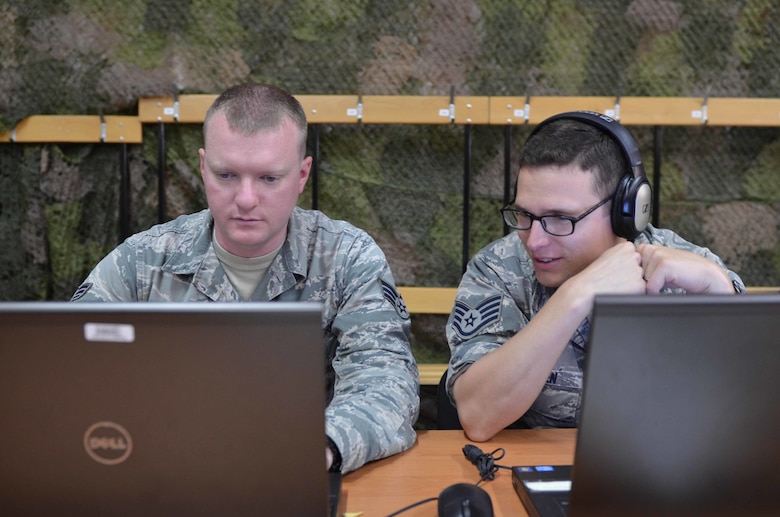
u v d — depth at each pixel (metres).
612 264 1.15
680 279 1.12
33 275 2.34
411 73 2.34
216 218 1.31
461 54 2.33
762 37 2.34
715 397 0.73
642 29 2.33
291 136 1.26
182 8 2.27
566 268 1.25
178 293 1.47
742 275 2.45
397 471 1.07
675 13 2.32
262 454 0.73
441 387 1.45
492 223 2.43
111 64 2.26
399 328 1.38
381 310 1.40
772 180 2.42
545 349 1.15
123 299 1.46
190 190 2.38
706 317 0.71
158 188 2.35
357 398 1.15
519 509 0.95
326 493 0.75
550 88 2.35
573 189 1.19
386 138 2.38
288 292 1.47
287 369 0.70
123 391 0.71
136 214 2.37
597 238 1.22
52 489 0.74
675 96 2.36
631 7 2.32
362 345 1.34
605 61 2.34
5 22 2.21
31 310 0.68
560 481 0.98
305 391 0.71
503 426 1.19
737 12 2.32
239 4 2.28
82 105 2.27
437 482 1.04
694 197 2.43
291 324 0.69
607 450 0.74
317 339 0.70
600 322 0.70
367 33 2.32
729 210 2.43
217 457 0.73
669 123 2.28
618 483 0.75
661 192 2.43
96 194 2.34
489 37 2.33
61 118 2.25
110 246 2.37
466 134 2.32
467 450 1.12
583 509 0.76
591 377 0.72
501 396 1.17
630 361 0.72
